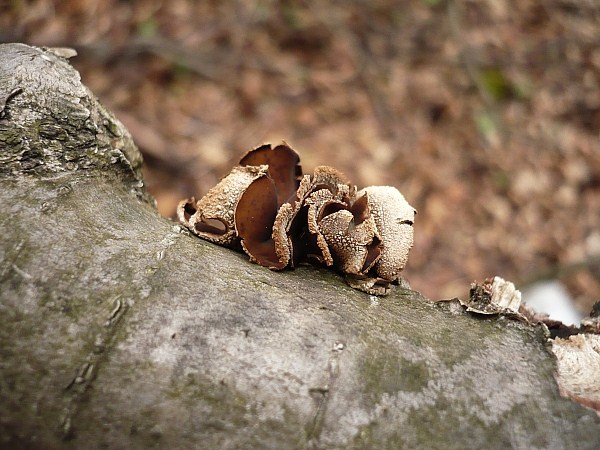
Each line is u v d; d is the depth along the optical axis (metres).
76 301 0.17
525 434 0.17
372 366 0.17
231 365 0.17
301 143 0.43
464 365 0.17
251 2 0.48
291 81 0.46
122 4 0.44
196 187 0.38
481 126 0.48
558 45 0.56
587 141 0.51
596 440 0.17
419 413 0.17
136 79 0.41
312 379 0.17
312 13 0.50
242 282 0.18
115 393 0.17
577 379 0.17
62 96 0.19
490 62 0.53
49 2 0.41
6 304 0.17
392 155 0.45
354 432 0.17
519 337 0.18
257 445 0.17
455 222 0.43
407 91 0.49
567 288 0.42
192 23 0.46
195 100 0.42
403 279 0.19
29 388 0.17
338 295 0.18
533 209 0.46
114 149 0.19
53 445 0.17
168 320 0.17
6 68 0.18
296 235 0.19
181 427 0.17
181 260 0.18
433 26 0.53
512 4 0.57
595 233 0.46
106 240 0.18
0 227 0.17
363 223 0.19
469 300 0.19
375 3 0.53
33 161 0.18
